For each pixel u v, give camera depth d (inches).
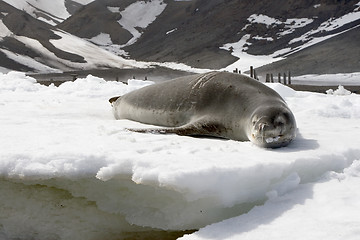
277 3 6747.1
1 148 219.8
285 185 200.4
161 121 321.1
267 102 262.4
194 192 180.9
